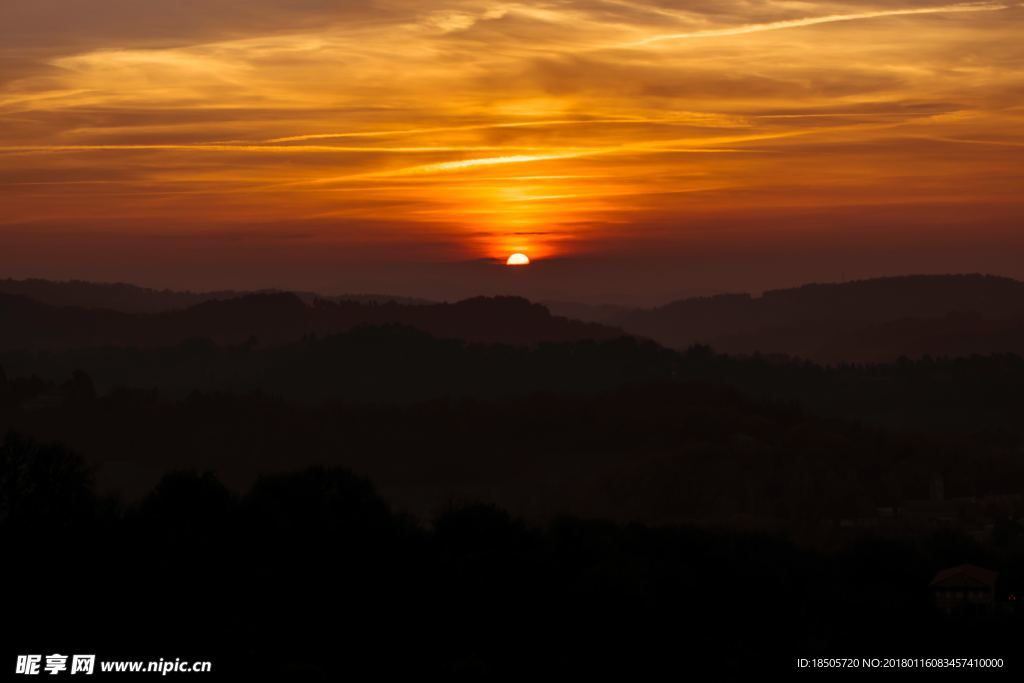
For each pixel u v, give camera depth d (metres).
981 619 87.19
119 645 64.81
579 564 89.25
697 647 75.88
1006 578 98.62
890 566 105.56
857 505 187.00
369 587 77.75
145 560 73.44
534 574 83.31
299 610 73.44
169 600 69.38
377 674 67.69
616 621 77.50
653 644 75.31
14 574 69.12
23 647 63.50
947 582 95.31
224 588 73.62
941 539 121.44
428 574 81.19
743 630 81.12
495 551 86.12
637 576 85.12
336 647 70.06
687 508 188.62
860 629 84.00
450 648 72.19
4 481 76.75
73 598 67.94
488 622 75.81
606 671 71.25
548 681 69.25
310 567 78.94
